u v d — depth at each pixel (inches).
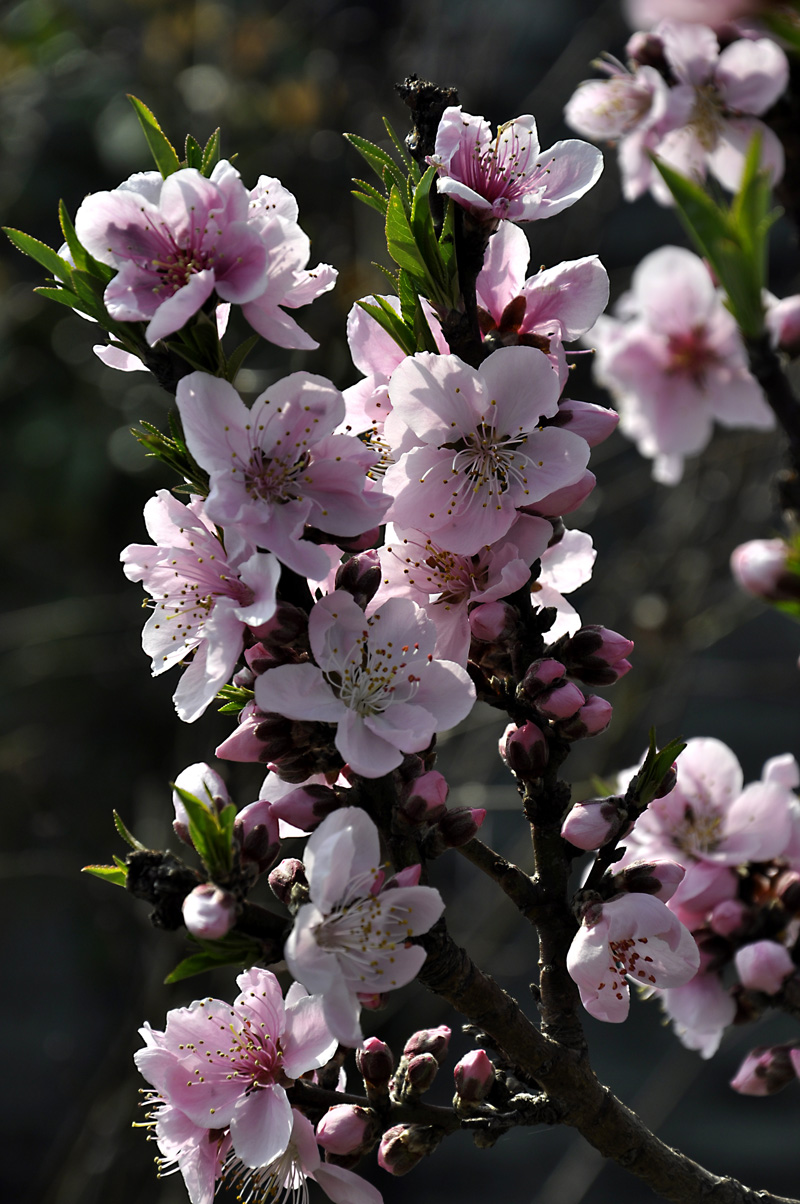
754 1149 100.8
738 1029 84.7
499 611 31.8
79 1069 104.7
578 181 32.1
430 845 31.4
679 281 44.2
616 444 79.2
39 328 91.8
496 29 69.7
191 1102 31.3
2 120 93.9
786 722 119.6
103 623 87.0
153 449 31.7
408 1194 106.6
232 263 31.0
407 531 32.0
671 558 68.0
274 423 31.1
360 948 30.4
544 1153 108.3
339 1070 32.2
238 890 30.6
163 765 95.6
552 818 32.2
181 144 86.8
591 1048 108.4
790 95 34.9
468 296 32.0
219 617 30.9
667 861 32.0
